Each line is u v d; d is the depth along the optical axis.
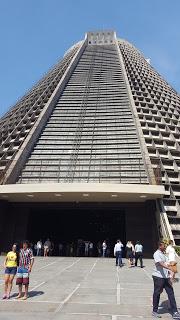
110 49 76.50
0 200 32.97
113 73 60.19
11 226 33.81
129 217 33.34
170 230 27.75
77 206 34.38
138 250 22.03
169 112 49.34
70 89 52.94
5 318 8.68
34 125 40.38
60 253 39.47
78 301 10.79
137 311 9.58
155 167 34.72
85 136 39.84
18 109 54.00
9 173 32.41
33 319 8.55
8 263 11.59
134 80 59.19
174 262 10.76
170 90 64.94
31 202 34.38
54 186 29.12
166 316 9.11
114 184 29.14
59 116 44.38
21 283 11.27
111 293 12.30
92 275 17.50
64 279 16.00
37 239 37.19
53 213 39.62
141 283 14.86
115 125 41.53
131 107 45.84
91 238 41.88
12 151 37.84
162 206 30.62
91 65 64.12
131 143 38.16
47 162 35.66
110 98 49.16
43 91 54.59
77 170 34.06
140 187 29.25
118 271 19.39
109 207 34.03
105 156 36.19
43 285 14.12
